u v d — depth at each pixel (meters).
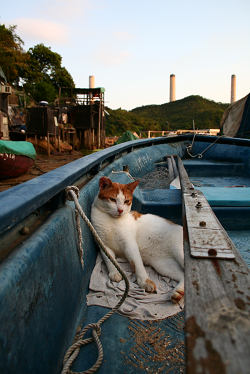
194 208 1.54
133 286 1.52
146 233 1.80
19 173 6.37
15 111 18.91
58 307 0.97
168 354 1.08
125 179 2.63
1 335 0.58
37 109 14.08
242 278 0.75
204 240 1.03
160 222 1.85
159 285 1.57
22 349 0.66
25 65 26.20
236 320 0.56
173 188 3.21
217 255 0.89
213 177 4.64
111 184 1.82
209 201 2.28
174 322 1.27
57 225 1.06
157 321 1.27
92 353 1.08
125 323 1.25
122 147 3.41
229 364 0.45
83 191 1.82
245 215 2.32
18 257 0.74
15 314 0.65
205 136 6.28
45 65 32.56
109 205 1.76
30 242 0.85
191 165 4.74
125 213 1.83
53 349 0.88
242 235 2.23
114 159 3.21
